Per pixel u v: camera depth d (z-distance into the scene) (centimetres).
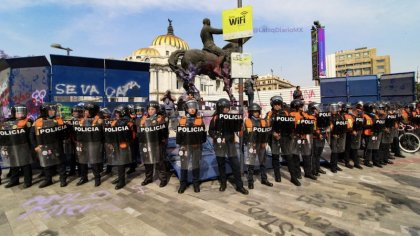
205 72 1044
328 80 1385
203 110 901
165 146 559
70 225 360
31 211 412
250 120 516
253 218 373
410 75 1201
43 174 633
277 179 556
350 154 788
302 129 568
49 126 533
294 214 386
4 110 760
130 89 827
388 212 392
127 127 531
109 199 461
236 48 1034
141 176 619
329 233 329
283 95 2130
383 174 612
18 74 736
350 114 688
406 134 879
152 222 365
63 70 736
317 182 549
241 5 561
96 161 542
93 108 559
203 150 664
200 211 400
